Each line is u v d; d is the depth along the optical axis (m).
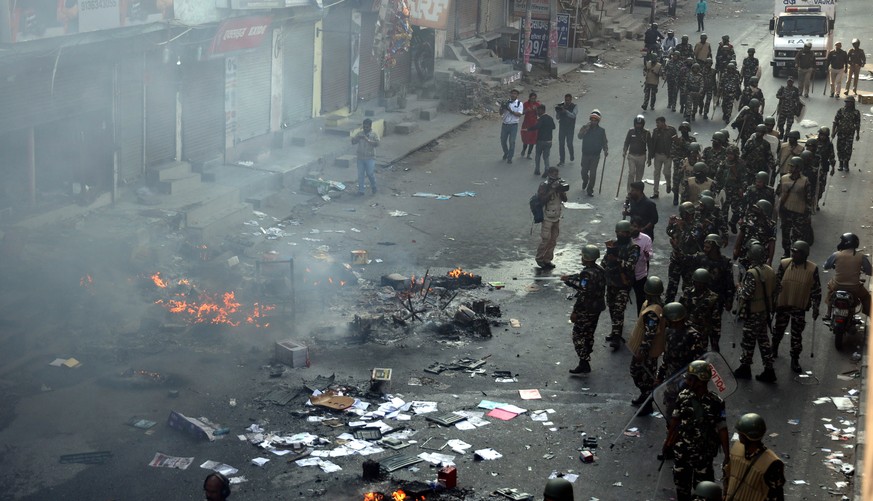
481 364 14.55
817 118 31.11
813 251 19.81
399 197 23.09
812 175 20.53
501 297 17.38
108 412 12.31
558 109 25.89
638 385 13.06
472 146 27.98
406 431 12.38
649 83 32.03
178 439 11.82
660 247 20.19
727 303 14.37
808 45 33.50
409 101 30.97
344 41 27.55
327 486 10.95
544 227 18.64
